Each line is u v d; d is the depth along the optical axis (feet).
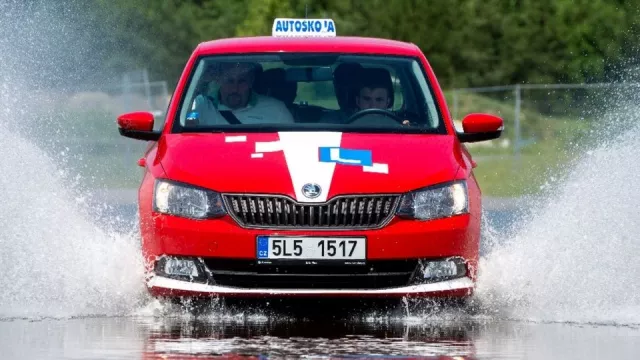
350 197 66.18
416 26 350.23
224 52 80.07
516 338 59.88
